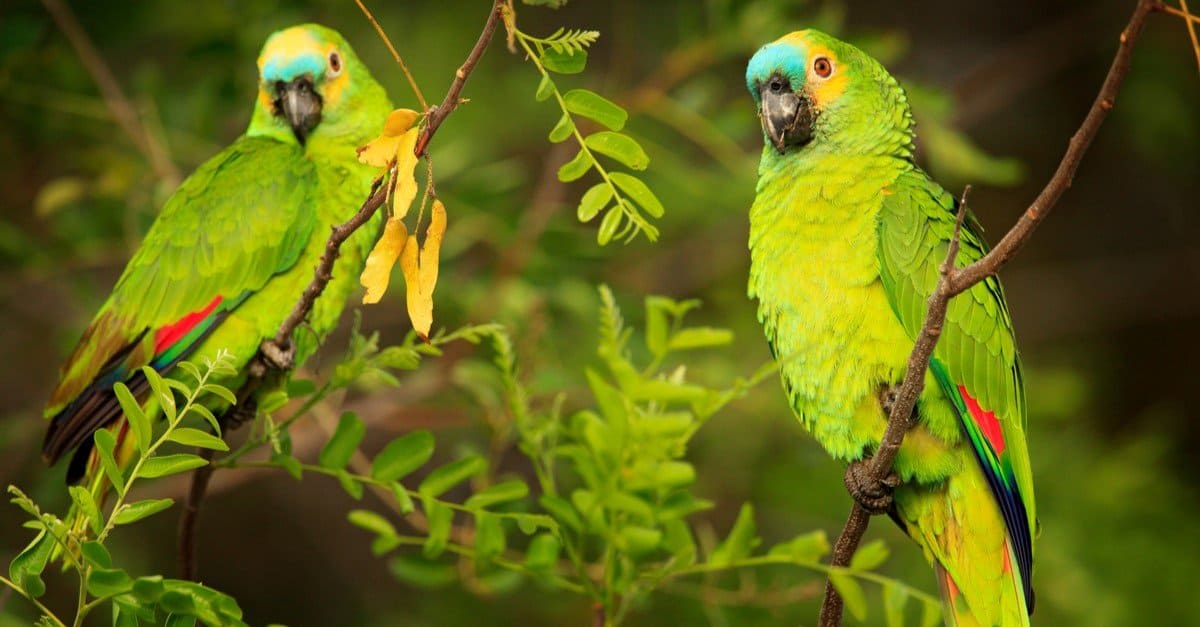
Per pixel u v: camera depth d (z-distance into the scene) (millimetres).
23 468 12125
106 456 5203
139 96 10492
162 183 10055
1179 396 14953
